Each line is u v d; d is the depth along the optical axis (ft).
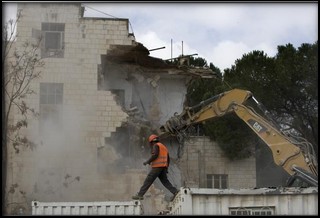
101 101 119.55
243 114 109.60
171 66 130.31
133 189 116.78
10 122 113.70
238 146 136.15
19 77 114.21
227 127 136.36
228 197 74.43
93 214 78.95
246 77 138.72
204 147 137.18
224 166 137.08
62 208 79.10
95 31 121.39
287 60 135.74
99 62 120.67
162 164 85.71
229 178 136.98
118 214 78.95
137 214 78.95
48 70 118.62
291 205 74.28
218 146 137.49
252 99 111.55
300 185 101.76
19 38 117.29
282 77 134.62
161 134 123.54
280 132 103.45
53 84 118.42
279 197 74.49
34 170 113.70
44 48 119.34
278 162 101.30
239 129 136.36
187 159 135.74
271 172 143.84
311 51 133.90
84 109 118.83
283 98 136.98
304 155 99.96
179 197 76.23
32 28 118.52
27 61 115.03
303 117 136.15
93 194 115.75
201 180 135.13
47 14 119.96
